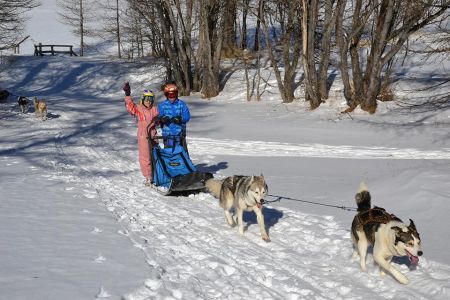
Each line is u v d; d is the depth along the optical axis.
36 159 13.13
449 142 15.59
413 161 11.97
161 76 33.78
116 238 6.23
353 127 18.28
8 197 8.47
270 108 23.38
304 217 7.43
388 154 13.83
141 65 36.38
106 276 4.86
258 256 5.87
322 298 4.67
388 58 19.64
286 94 24.36
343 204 8.00
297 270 5.40
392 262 5.42
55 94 33.19
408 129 17.50
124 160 13.32
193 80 29.97
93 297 4.32
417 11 18.38
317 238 6.46
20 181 10.05
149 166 9.88
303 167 11.66
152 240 6.31
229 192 6.96
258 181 6.35
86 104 27.53
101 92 33.88
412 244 4.62
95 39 55.06
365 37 30.16
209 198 8.97
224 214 7.86
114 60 40.88
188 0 29.20
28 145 15.70
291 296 4.66
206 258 5.68
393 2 18.53
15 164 12.34
